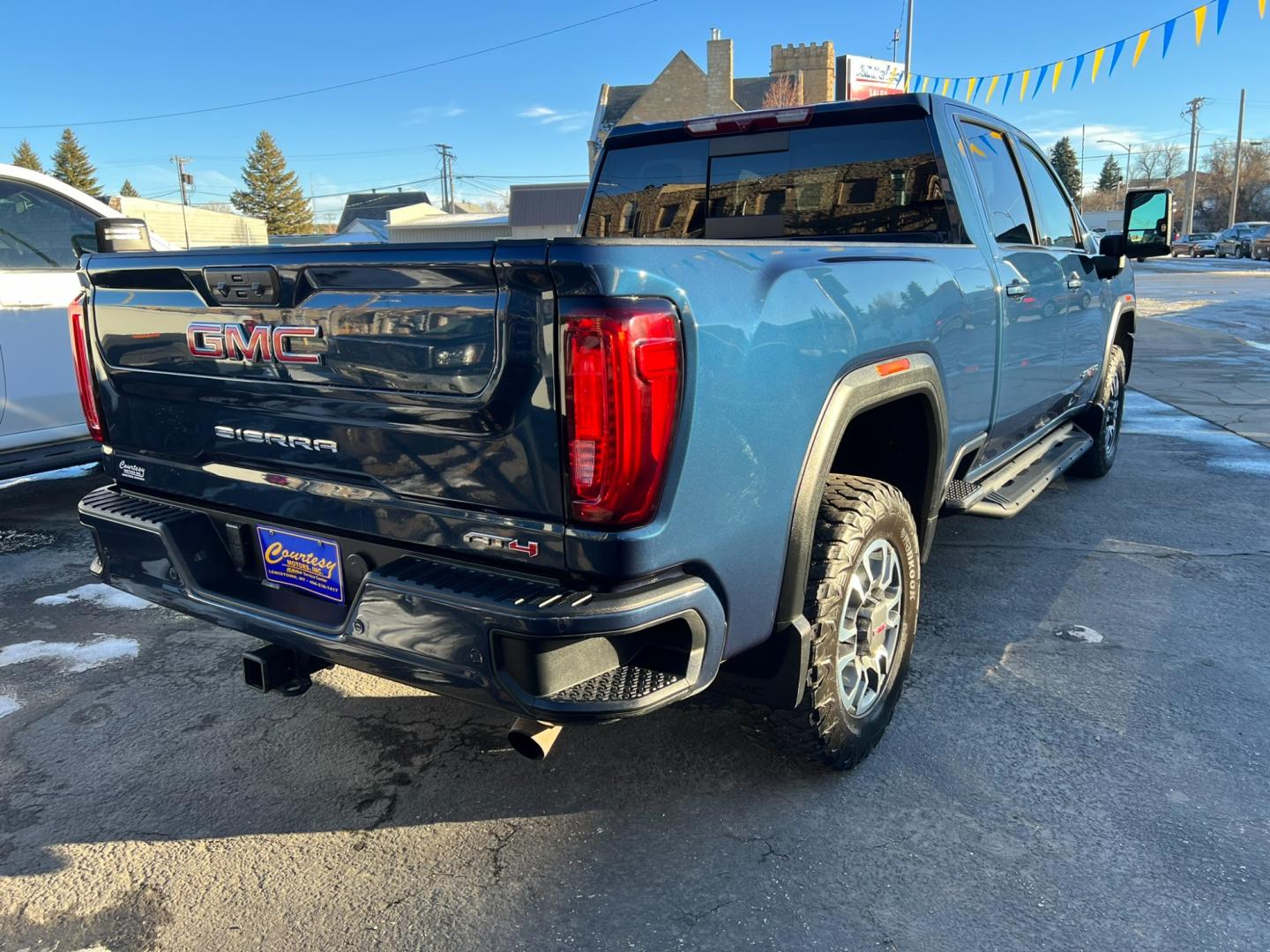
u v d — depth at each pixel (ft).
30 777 9.35
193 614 8.54
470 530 6.72
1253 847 7.95
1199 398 30.76
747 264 7.05
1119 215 240.32
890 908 7.31
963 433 11.06
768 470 7.13
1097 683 10.94
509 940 7.07
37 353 16.85
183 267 7.82
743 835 8.24
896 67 84.74
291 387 7.41
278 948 7.04
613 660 6.62
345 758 9.64
